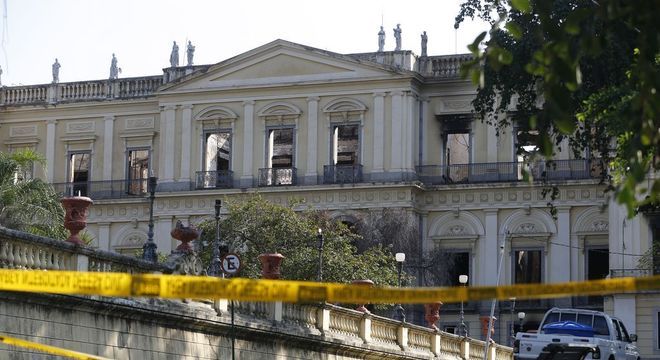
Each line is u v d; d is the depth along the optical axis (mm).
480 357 56375
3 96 89312
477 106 48188
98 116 87688
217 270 37781
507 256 79750
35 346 17109
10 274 11070
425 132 81875
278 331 36531
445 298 11211
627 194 11180
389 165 80750
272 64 83625
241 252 62719
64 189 87250
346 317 42125
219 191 83125
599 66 39656
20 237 26094
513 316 74188
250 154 83562
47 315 26766
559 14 39656
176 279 11016
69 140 87938
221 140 84688
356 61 81688
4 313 25344
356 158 81625
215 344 33656
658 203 41406
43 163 57688
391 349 44969
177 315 31438
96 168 87375
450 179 81125
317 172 82125
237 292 11000
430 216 81250
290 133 83312
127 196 85938
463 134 81500
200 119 84750
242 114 84125
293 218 63375
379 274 61938
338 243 63219
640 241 73625
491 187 80062
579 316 43156
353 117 82000
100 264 29609
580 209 78562
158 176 85375
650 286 11039
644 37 11641
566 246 78625
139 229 85062
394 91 81125
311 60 82875
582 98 40250
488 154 80812
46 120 88438
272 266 38938
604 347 41469
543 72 11805
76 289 11023
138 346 30141
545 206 79188
